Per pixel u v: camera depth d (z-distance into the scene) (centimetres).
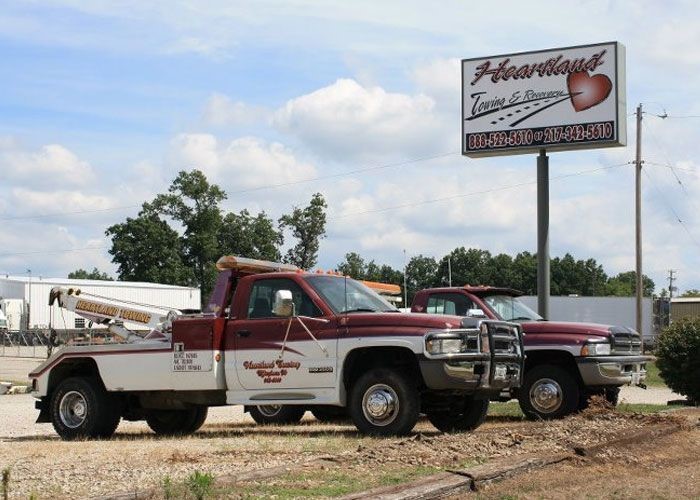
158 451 1090
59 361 1397
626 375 1552
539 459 964
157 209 8750
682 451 1158
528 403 1558
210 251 8738
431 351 1176
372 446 1008
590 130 2788
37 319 7256
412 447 999
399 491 778
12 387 2725
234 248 8956
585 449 1035
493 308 1616
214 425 1587
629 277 17988
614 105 2766
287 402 1255
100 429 1370
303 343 1248
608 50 2775
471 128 2933
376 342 1202
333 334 1233
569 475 937
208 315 1320
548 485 877
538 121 2848
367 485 805
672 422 1329
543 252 2805
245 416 1836
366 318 1226
